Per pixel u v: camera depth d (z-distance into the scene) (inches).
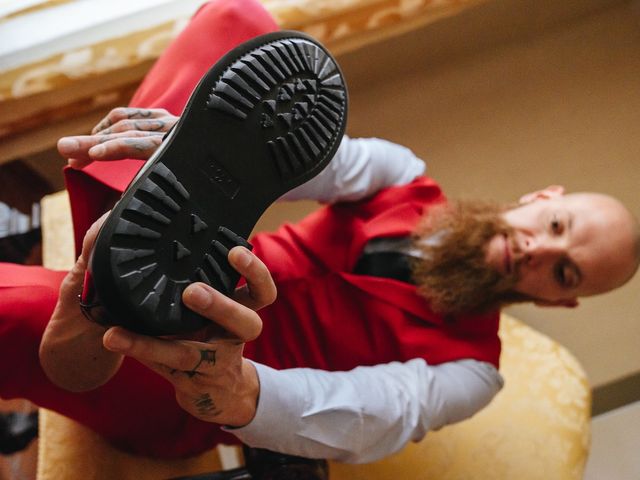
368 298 35.1
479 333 36.5
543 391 42.6
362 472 39.1
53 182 58.5
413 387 32.6
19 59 46.0
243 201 20.8
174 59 34.8
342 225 37.4
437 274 35.1
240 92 20.8
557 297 37.9
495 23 57.9
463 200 38.4
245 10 35.4
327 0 44.6
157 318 17.9
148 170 18.8
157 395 31.7
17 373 29.1
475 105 59.9
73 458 33.1
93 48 45.8
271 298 20.6
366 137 59.9
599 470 52.7
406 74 60.0
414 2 45.5
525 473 39.5
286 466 30.3
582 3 58.6
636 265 38.5
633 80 59.3
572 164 58.5
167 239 18.6
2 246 49.4
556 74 59.9
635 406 54.3
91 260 17.6
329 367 35.1
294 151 21.9
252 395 27.0
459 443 40.1
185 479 30.8
